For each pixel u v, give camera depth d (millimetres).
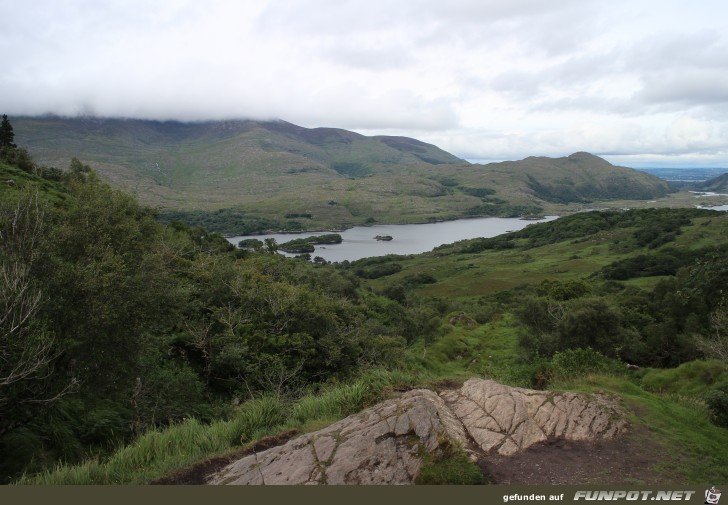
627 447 7449
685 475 6605
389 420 7129
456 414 8516
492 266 143625
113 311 11766
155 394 15250
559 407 8469
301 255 166625
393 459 6418
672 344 33000
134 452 8234
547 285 71875
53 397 10852
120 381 12867
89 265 12133
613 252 137125
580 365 13547
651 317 42750
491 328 56406
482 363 38406
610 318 32312
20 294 9727
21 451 10234
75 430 12352
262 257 59188
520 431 7742
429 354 41875
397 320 51812
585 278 105125
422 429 6863
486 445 7379
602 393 9625
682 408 9492
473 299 97312
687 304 32562
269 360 21672
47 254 11727
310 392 16969
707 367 17234
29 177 51344
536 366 13812
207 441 8516
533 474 6566
